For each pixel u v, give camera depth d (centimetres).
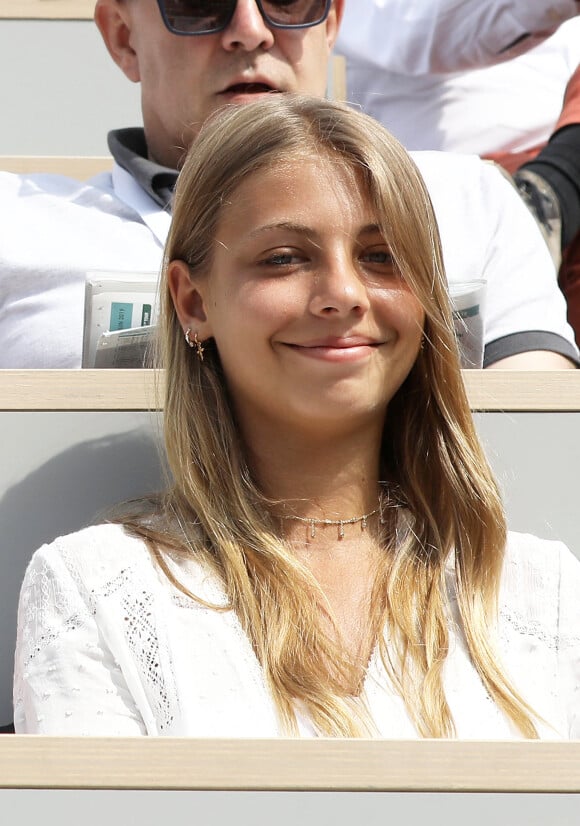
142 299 716
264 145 628
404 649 603
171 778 461
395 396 677
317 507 648
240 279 618
